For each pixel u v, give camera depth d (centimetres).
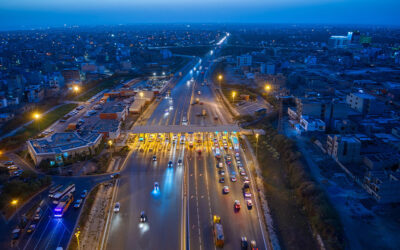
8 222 10969
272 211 11819
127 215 11475
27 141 17312
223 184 13650
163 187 13388
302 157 15512
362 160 14900
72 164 15425
